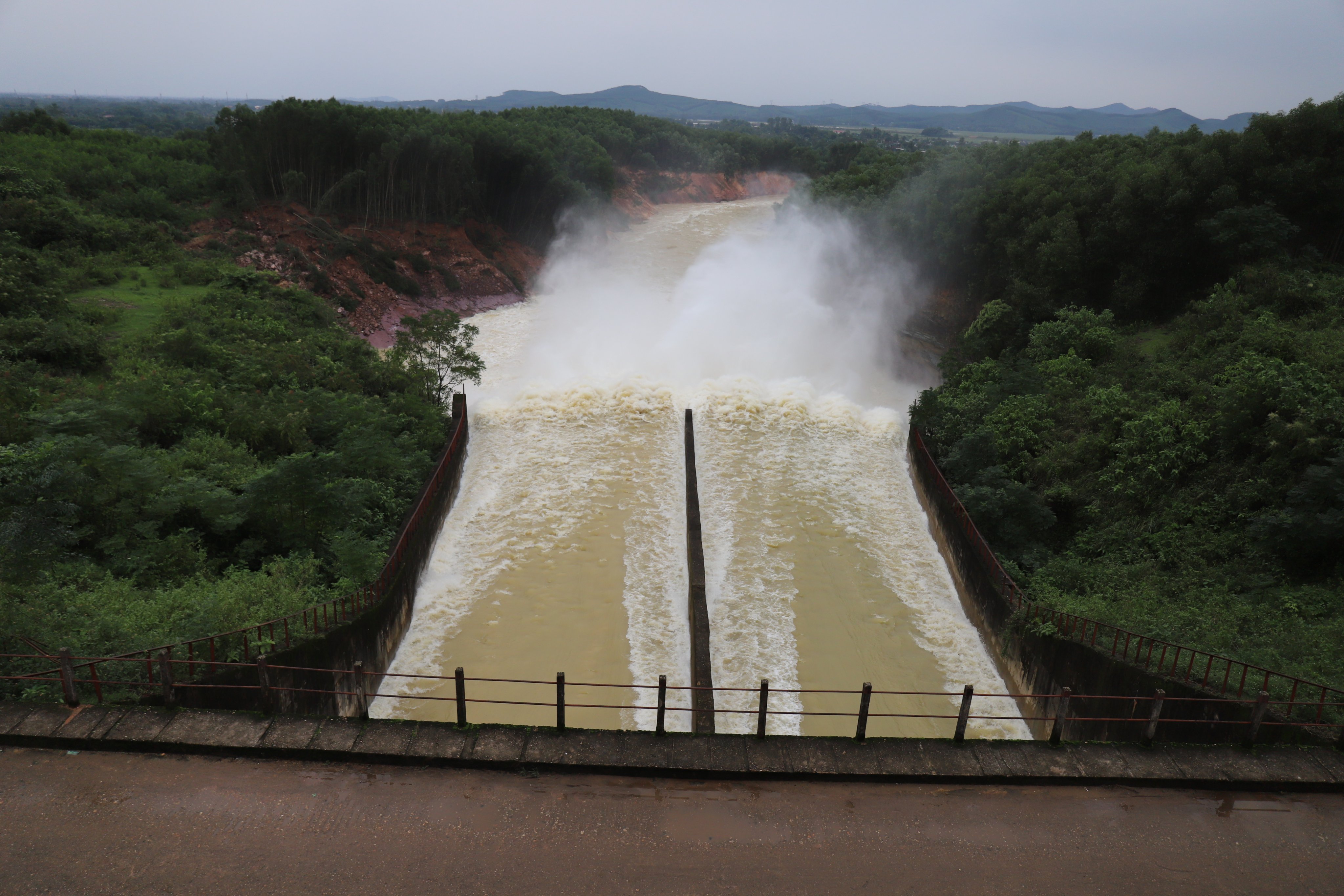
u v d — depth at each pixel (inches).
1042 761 446.3
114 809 390.0
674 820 401.4
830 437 1392.7
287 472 822.5
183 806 394.0
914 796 425.4
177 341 1215.6
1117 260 1664.6
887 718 802.2
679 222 3614.7
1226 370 1115.3
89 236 1795.0
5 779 403.9
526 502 1173.7
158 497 800.9
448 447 1171.9
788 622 943.0
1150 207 1595.7
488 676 835.4
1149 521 952.9
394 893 353.1
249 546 820.6
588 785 421.7
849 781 433.4
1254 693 587.2
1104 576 882.8
